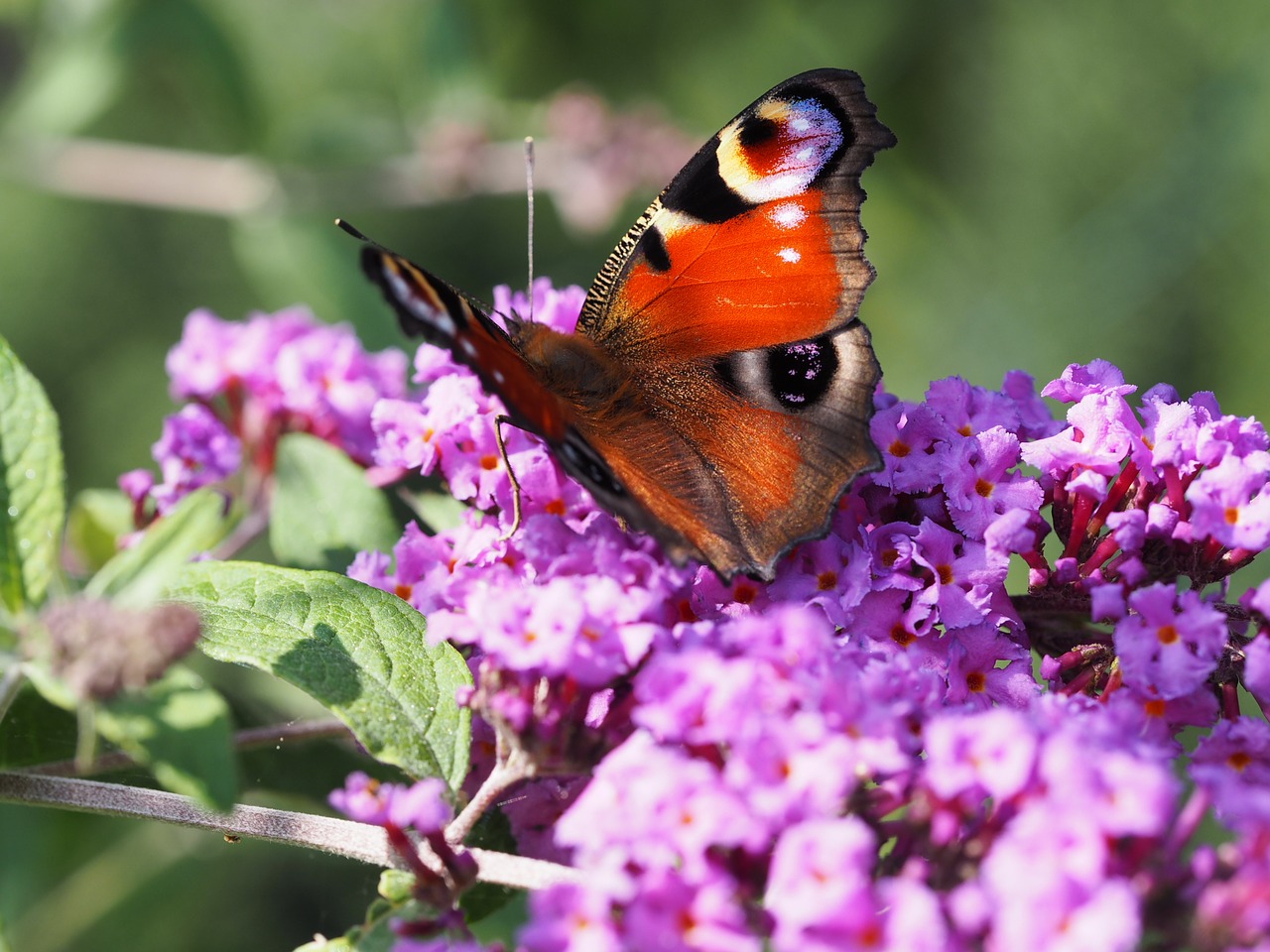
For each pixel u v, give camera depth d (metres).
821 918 0.17
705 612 0.20
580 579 0.19
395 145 0.35
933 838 0.18
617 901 0.17
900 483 0.20
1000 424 0.21
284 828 0.20
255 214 0.32
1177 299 0.49
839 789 0.17
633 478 0.20
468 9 0.36
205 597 0.20
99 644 0.18
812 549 0.20
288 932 0.32
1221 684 0.20
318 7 0.54
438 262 0.52
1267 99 0.46
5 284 0.50
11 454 0.19
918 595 0.20
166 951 0.30
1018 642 0.20
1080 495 0.20
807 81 0.21
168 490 0.23
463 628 0.19
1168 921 0.17
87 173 0.32
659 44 0.44
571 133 0.34
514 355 0.20
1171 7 0.50
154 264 0.53
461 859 0.19
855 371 0.20
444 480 0.23
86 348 0.51
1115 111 0.51
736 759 0.18
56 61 0.31
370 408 0.24
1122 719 0.18
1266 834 0.17
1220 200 0.46
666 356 0.21
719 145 0.21
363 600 0.20
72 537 0.24
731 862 0.18
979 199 0.50
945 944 0.17
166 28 0.32
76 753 0.21
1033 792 0.17
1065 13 0.50
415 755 0.19
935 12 0.48
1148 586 0.20
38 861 0.26
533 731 0.19
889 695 0.18
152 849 0.28
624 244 0.22
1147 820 0.17
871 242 0.50
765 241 0.21
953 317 0.49
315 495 0.23
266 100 0.33
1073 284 0.48
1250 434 0.20
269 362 0.24
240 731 0.23
